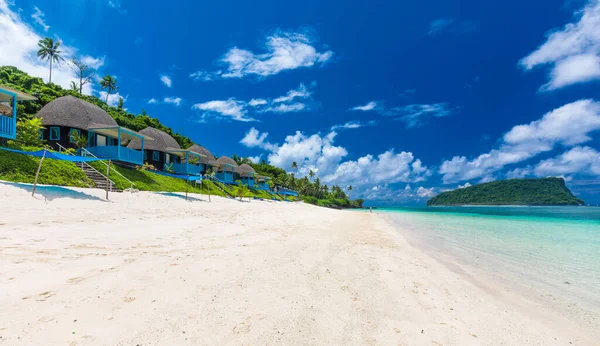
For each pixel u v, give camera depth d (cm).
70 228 851
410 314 446
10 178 1391
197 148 4959
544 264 941
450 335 390
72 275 466
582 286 698
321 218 2509
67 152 2284
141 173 2531
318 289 509
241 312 387
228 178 4853
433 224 2691
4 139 1734
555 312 528
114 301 383
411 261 857
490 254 1103
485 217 4291
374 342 345
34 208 1029
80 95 5388
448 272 762
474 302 541
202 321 351
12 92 1733
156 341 298
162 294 420
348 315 414
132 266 540
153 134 3766
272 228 1326
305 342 326
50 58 6475
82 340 288
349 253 875
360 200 14575
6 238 662
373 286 561
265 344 313
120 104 7462
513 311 516
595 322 490
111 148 2367
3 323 306
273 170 11294
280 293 471
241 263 625
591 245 1394
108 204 1353
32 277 440
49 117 2552
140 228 987
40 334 292
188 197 2288
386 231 1778
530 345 392
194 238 908
